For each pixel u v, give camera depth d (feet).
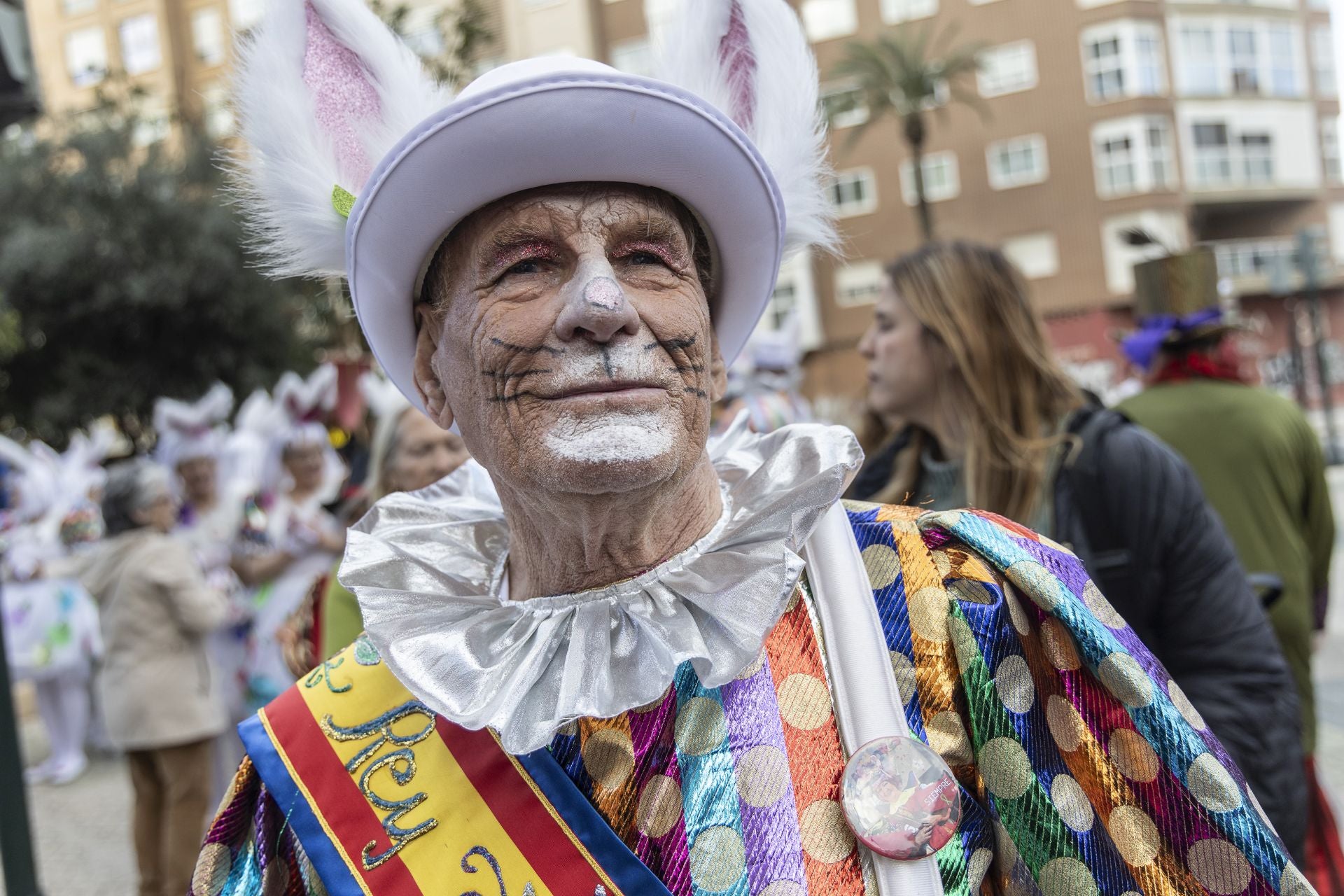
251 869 3.86
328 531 13.89
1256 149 95.61
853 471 3.62
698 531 3.74
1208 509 6.37
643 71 3.93
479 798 3.55
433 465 7.84
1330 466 58.49
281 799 3.76
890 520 3.72
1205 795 3.25
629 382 3.24
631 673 3.41
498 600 3.82
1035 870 3.40
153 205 47.34
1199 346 9.11
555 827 3.43
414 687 3.56
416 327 3.97
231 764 14.84
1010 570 3.47
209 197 48.24
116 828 16.93
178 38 72.02
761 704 3.40
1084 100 87.20
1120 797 3.35
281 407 17.20
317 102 3.83
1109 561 6.35
